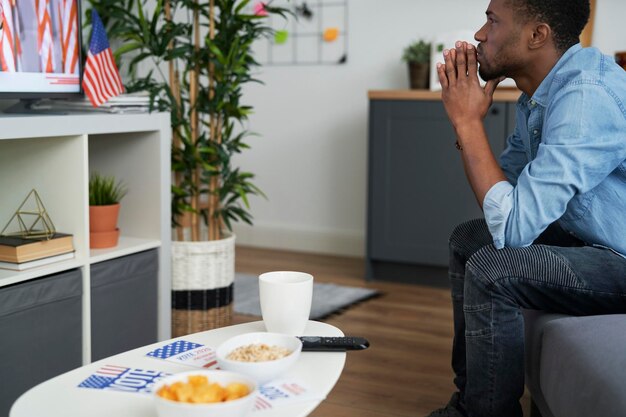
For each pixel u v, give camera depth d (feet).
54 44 7.18
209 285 8.82
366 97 13.92
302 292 4.71
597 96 5.32
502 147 11.30
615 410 3.85
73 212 7.04
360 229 14.25
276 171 14.89
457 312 6.49
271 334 4.38
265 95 14.80
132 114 7.62
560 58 5.78
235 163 15.25
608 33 12.07
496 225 5.44
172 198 9.19
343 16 13.93
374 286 12.15
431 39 13.25
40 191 7.16
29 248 6.51
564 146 5.24
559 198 5.26
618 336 4.66
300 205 14.76
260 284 4.78
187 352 4.50
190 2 8.87
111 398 3.79
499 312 5.42
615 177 5.56
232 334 4.88
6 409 6.24
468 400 5.67
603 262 5.43
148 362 4.34
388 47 13.62
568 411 4.54
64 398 3.79
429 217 11.91
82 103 7.54
